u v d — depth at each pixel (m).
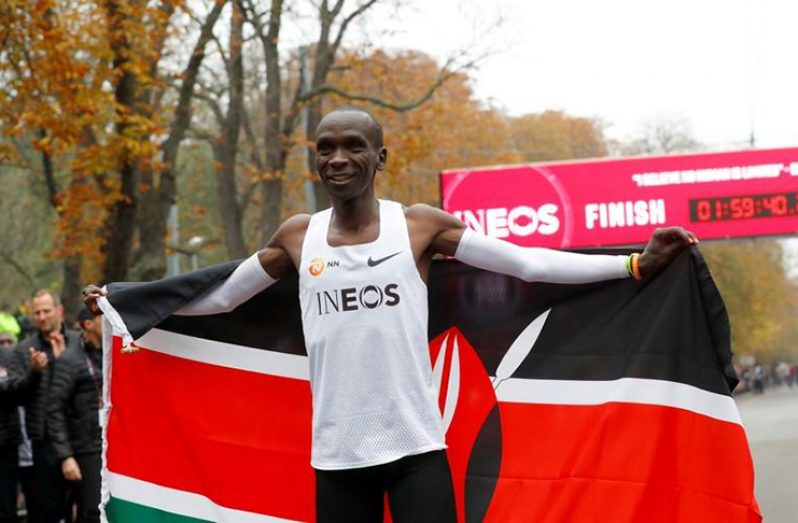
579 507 4.91
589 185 25.27
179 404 5.28
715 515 4.78
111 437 5.31
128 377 5.32
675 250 4.71
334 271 4.36
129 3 18.31
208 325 5.27
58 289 45.59
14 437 9.54
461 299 5.08
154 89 20.80
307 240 4.46
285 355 5.21
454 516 4.29
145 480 5.28
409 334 4.32
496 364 5.05
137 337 5.01
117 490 5.30
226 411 5.24
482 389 5.05
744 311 68.12
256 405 5.22
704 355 4.84
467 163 41.53
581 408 4.97
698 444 4.82
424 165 41.34
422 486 4.24
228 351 5.25
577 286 5.00
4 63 17.08
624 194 25.12
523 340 5.04
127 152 18.84
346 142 4.34
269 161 26.11
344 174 4.32
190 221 46.28
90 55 19.22
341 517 4.30
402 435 4.25
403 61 30.48
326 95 28.70
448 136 40.56
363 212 4.41
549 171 25.20
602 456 4.91
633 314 4.94
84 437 8.50
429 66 36.66
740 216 24.62
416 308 4.36
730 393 4.80
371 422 4.27
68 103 17.39
